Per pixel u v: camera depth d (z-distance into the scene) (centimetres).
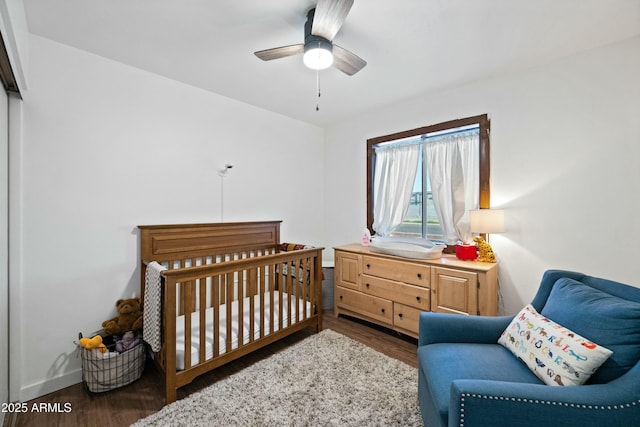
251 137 317
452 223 288
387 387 185
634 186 195
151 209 239
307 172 385
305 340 254
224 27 181
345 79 256
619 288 131
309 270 274
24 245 181
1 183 163
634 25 180
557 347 118
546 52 213
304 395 177
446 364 134
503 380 120
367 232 338
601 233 207
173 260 245
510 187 247
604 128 205
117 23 175
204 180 275
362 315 298
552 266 227
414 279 256
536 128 234
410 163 319
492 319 164
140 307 223
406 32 187
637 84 193
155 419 158
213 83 262
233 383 189
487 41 198
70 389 192
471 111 268
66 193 197
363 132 359
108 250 216
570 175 219
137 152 231
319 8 140
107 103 216
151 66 230
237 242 295
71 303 199
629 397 94
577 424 93
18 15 145
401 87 275
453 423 100
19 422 160
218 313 196
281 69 236
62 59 196
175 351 175
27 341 182
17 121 177
